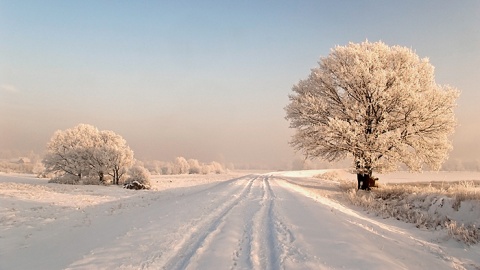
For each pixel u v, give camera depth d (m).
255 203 15.99
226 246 7.72
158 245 7.99
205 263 6.49
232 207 14.61
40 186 34.44
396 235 9.88
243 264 6.41
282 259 6.53
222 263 6.48
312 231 8.98
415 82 25.09
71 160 46.41
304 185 32.28
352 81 25.45
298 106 28.09
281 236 8.51
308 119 27.91
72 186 38.38
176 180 60.41
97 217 13.75
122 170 46.91
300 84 30.14
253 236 8.68
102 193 28.42
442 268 6.86
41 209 16.72
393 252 7.52
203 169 127.69
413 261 7.06
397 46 27.16
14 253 8.33
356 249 7.15
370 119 25.92
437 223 12.25
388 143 24.72
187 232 9.38
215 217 11.95
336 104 27.84
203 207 14.79
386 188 23.69
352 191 23.20
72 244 8.81
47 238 9.99
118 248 7.87
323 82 28.17
